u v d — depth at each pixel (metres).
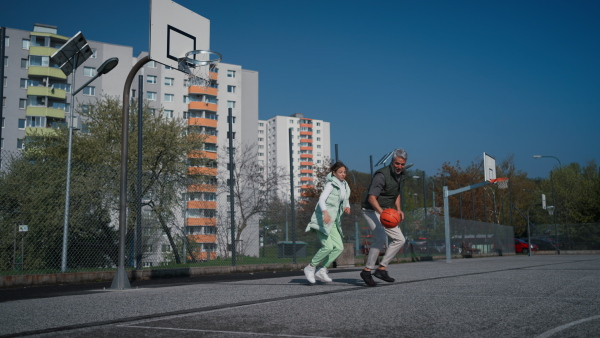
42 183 10.59
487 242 32.31
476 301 4.98
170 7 9.20
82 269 11.05
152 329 3.76
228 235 13.56
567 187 53.44
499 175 60.50
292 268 14.79
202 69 9.98
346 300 5.27
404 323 3.78
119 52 61.47
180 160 26.89
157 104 65.12
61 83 58.81
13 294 7.49
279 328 3.68
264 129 138.62
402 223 20.69
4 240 10.00
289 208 15.38
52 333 3.69
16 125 56.75
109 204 11.87
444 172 50.50
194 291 6.98
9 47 57.34
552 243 42.44
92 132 26.86
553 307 4.48
